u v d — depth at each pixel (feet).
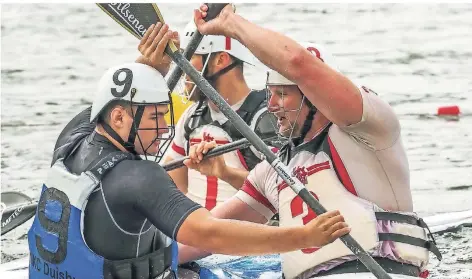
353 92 50.19
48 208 47.19
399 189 53.31
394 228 52.65
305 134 53.83
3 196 73.72
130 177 44.88
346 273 51.78
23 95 119.03
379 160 52.37
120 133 46.88
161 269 47.98
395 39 144.66
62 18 157.99
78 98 117.80
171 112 48.34
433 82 122.31
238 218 58.08
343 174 52.65
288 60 49.85
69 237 46.19
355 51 138.21
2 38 146.72
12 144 101.04
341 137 52.70
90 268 45.93
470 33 147.84
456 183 88.58
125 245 45.98
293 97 52.90
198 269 59.16
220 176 59.47
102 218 45.44
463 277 61.41
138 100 46.52
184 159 56.75
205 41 66.08
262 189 57.36
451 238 68.95
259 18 156.04
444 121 106.63
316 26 152.05
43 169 93.86
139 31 51.16
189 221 43.55
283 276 55.98
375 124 50.83
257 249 43.45
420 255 53.36
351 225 52.11
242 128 49.06
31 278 49.11
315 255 53.01
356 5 164.76
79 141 48.42
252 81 119.75
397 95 116.88
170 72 58.34
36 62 134.41
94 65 132.67
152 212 44.34
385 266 52.54
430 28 150.92
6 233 75.25
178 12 155.84
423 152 97.04
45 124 107.65
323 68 50.03
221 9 53.01
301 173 53.47
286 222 54.24
